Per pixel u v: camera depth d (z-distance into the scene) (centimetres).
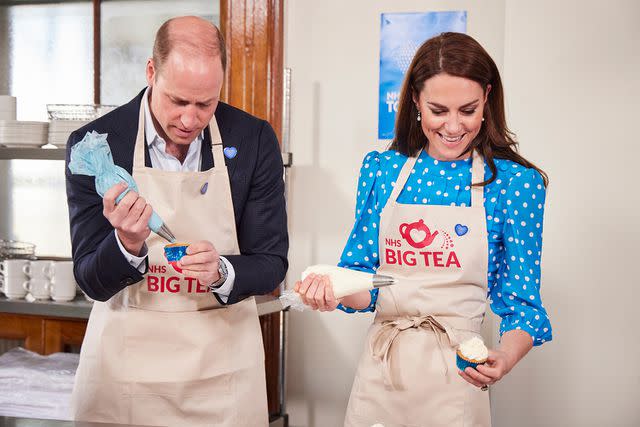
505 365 180
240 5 344
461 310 199
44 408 290
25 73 385
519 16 330
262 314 311
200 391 206
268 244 212
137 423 205
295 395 376
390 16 362
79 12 376
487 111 204
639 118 324
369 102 366
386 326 204
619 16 323
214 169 205
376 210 213
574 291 330
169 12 367
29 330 344
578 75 327
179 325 204
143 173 201
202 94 184
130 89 372
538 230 199
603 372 329
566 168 328
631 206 325
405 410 199
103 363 206
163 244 202
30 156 324
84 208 202
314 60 371
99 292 197
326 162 371
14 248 349
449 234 200
